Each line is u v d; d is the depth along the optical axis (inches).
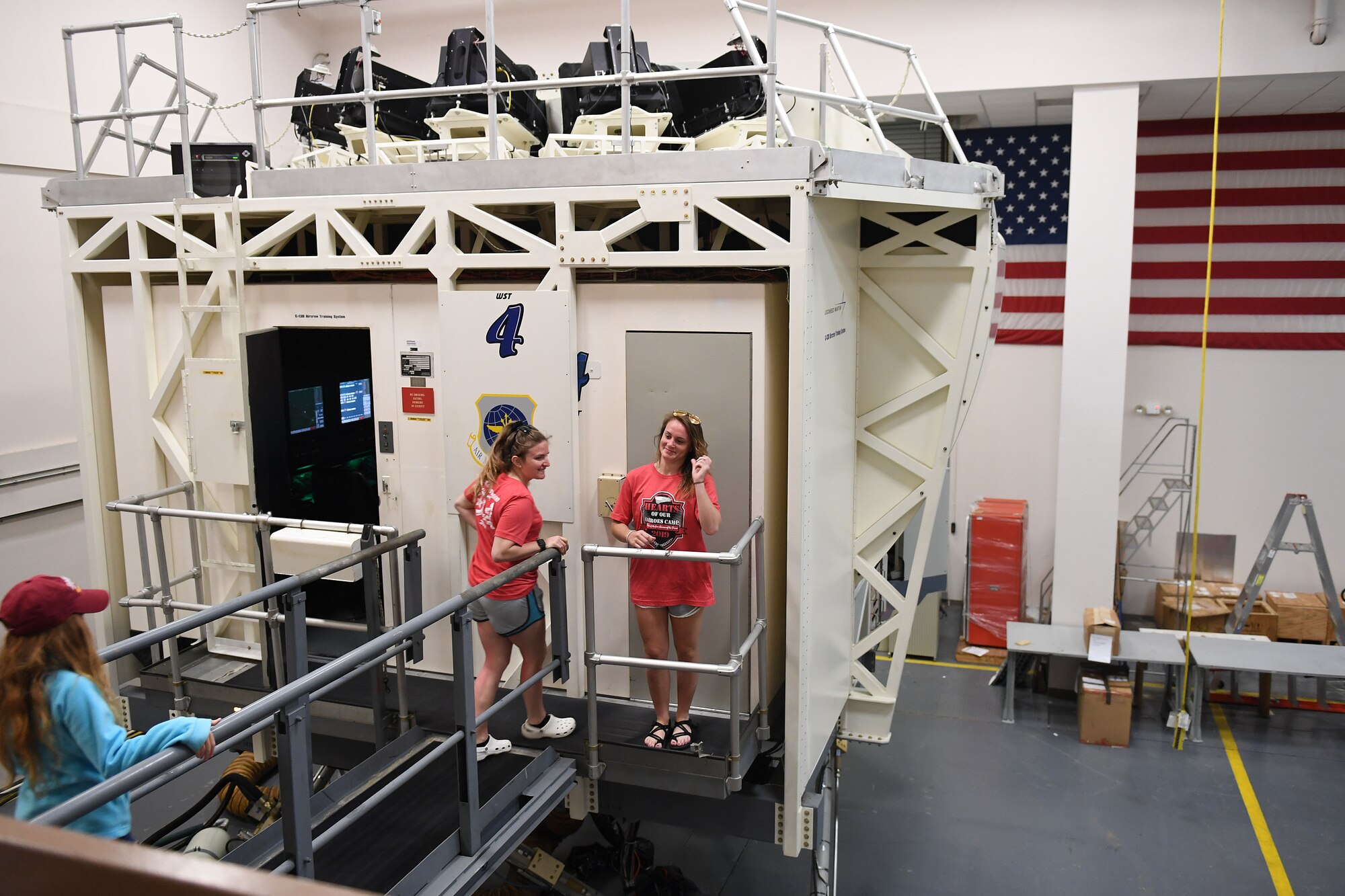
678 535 167.0
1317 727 321.4
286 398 237.9
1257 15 303.0
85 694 112.7
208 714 202.5
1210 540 387.9
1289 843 251.9
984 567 384.5
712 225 215.3
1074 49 319.9
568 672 189.5
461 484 199.2
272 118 386.9
